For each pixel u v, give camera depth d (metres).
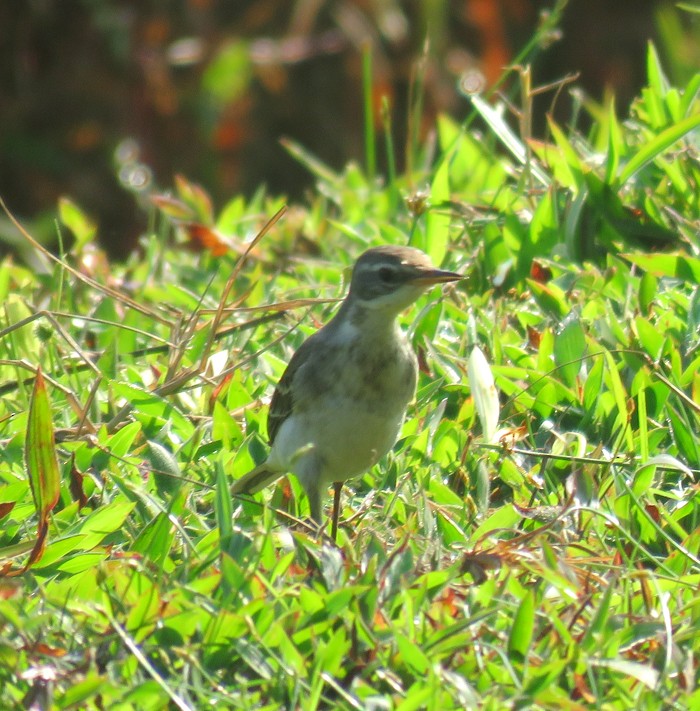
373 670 7.32
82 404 11.16
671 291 11.40
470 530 9.15
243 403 11.05
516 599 7.98
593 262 12.69
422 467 9.91
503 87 27.58
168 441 10.54
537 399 10.34
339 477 10.01
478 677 7.29
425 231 13.02
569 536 8.86
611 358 9.91
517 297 12.24
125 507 8.94
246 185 28.69
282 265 14.30
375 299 9.55
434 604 7.73
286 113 28.91
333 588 7.86
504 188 13.88
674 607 7.99
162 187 27.14
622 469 9.54
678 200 12.66
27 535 9.27
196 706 7.12
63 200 15.59
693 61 23.33
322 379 9.65
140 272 14.60
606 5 29.34
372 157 16.30
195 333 11.98
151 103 27.05
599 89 29.03
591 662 7.17
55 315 11.27
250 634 7.48
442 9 27.94
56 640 7.64
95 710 7.02
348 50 27.81
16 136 26.95
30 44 27.23
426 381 11.02
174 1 27.44
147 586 7.97
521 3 28.67
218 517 8.53
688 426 9.61
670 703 7.01
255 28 28.14
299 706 7.14
